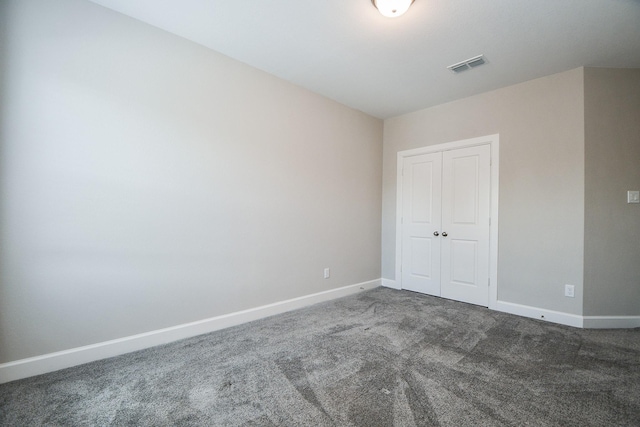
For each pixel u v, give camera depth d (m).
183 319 2.42
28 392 1.64
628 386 1.74
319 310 3.16
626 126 2.71
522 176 3.05
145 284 2.23
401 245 4.11
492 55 2.56
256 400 1.59
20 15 1.77
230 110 2.68
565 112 2.81
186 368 1.92
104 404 1.55
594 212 2.71
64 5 1.90
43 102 1.83
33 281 1.81
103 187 2.05
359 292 3.94
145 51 2.21
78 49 1.95
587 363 2.01
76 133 1.94
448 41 2.37
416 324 2.74
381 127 4.31
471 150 3.44
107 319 2.07
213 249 2.59
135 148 2.18
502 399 1.61
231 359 2.05
